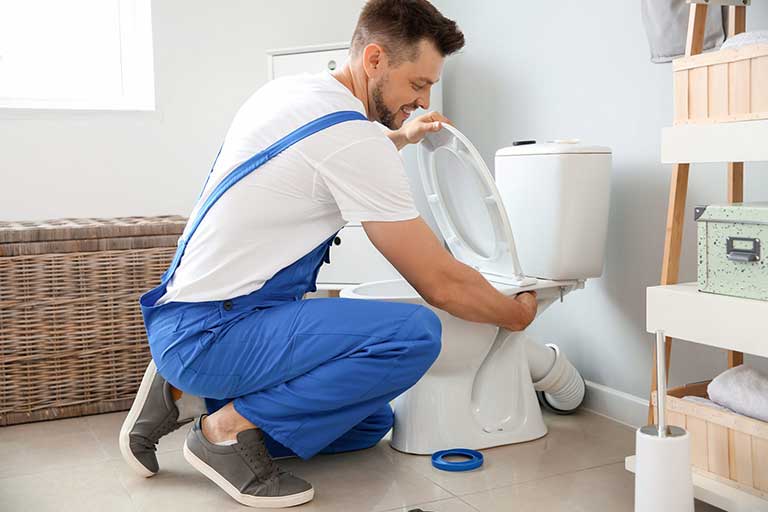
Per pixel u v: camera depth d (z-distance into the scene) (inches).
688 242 82.1
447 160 84.7
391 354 67.0
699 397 68.3
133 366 100.1
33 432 91.1
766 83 58.6
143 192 119.9
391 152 66.9
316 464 78.7
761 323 58.1
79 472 77.8
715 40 76.4
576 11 95.1
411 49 67.9
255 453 69.2
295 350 66.2
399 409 83.5
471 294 72.4
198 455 70.7
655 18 80.7
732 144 60.5
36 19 118.6
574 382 91.9
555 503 68.5
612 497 69.6
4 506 69.7
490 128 111.7
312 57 114.0
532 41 102.5
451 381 82.1
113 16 122.0
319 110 66.9
